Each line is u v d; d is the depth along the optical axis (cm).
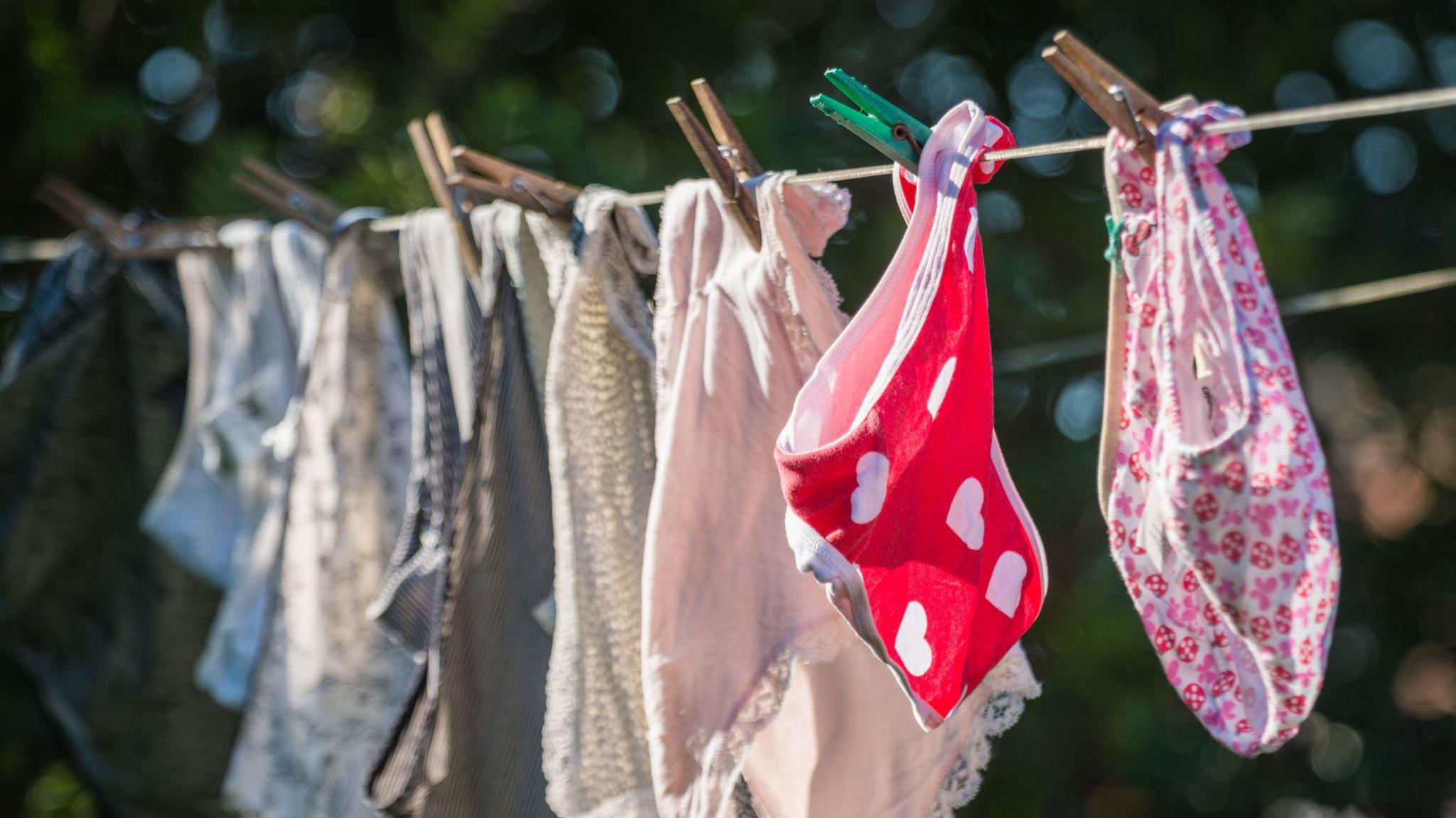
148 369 271
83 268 266
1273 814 522
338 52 491
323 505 233
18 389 265
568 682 194
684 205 194
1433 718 538
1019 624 169
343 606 234
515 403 211
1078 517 477
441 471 218
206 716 275
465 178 202
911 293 162
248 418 251
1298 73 506
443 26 448
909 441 160
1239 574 155
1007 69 510
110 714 277
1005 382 481
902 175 173
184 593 272
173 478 260
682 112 183
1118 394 167
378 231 236
